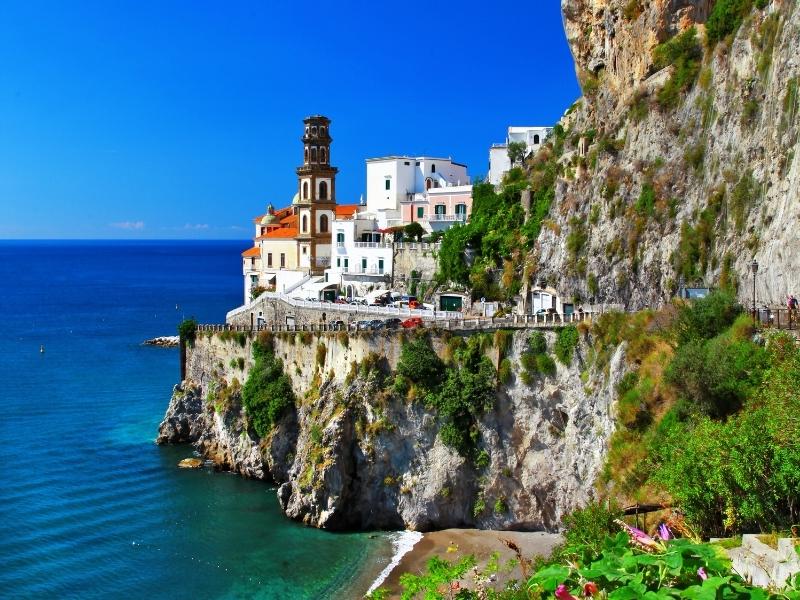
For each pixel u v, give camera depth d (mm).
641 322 54094
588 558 20422
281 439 71000
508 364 60094
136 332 168000
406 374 62812
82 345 149250
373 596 38125
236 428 75375
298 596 49719
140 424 89125
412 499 61312
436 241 99312
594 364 56062
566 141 85812
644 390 49781
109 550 55625
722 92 61656
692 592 16219
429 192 111562
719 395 44438
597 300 70188
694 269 60406
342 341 67438
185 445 81500
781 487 29844
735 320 48938
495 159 117312
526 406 59469
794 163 50531
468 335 62594
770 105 55062
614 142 72562
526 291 79125
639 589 16344
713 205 59844
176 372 120688
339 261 106125
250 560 54875
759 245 53125
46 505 63344
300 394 71500
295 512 62406
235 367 78250
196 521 61562
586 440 55406
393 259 98812
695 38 67625
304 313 87250
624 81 74625
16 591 49188
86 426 87875
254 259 127625
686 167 64375
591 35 81688
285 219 127688
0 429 86000
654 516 35000
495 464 59875
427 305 87312
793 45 53250
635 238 66750
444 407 61062
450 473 60625
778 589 19797
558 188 79250
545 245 77875
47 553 54625
